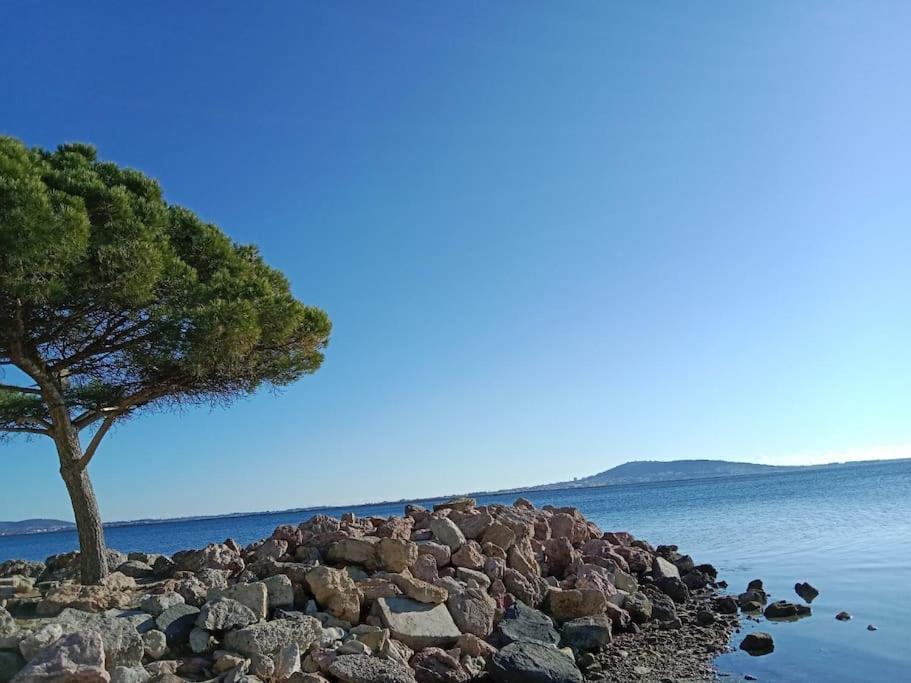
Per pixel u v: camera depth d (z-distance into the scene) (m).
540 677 12.10
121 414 16.48
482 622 14.27
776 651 15.12
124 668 9.80
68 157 15.08
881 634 15.98
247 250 18.53
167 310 14.50
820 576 24.19
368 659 11.34
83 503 14.37
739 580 24.92
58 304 13.84
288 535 16.72
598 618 15.91
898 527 37.31
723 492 118.06
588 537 24.22
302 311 16.52
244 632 11.31
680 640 16.27
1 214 11.88
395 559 15.05
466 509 21.39
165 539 85.19
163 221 15.27
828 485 108.38
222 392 16.97
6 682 9.37
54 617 11.42
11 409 15.15
